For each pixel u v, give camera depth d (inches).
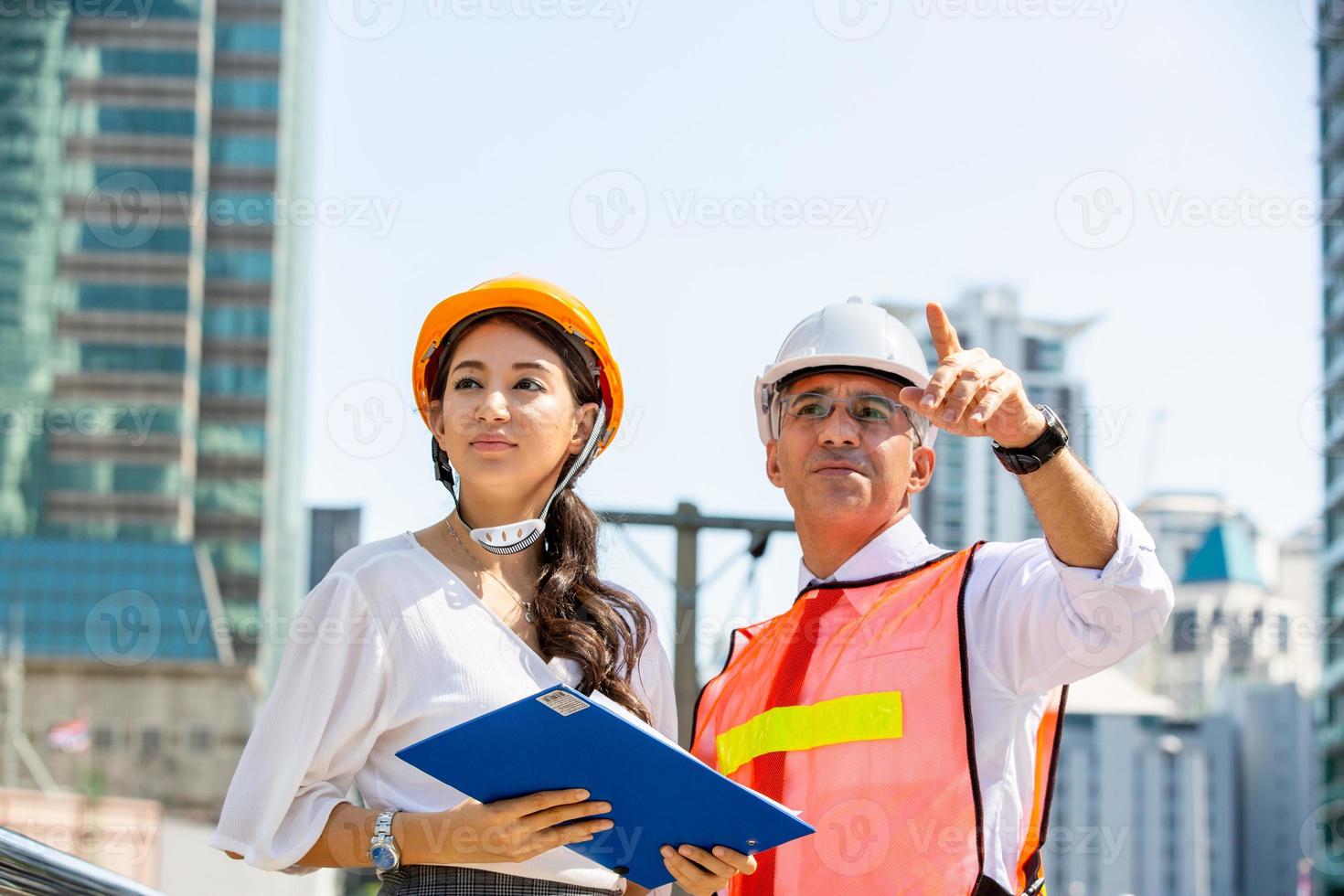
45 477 4562.0
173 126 4837.6
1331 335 4439.0
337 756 142.3
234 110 4916.3
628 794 127.5
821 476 174.9
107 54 4862.2
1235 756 4945.9
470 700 140.3
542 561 154.6
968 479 4527.6
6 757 3919.8
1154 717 4913.9
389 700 141.3
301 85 5068.9
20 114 4778.5
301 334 4980.3
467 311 152.3
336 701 140.7
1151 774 4788.4
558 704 117.1
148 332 4687.5
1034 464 145.3
